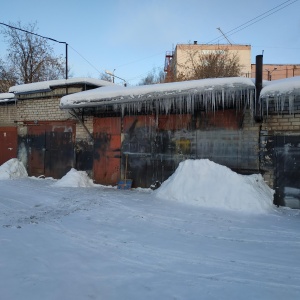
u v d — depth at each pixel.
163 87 7.16
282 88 6.04
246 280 3.19
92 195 7.64
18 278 3.11
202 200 6.58
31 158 11.11
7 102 11.62
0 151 11.84
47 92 10.63
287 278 3.25
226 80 6.53
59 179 10.28
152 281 3.14
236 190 6.36
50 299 2.73
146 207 6.38
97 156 9.50
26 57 23.77
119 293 2.88
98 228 4.95
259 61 6.43
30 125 11.12
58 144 10.45
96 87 10.34
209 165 6.96
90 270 3.37
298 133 6.57
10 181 9.99
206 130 7.66
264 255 3.89
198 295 2.87
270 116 6.84
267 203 6.26
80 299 2.76
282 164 6.72
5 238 4.32
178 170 7.40
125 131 8.95
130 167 8.84
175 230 4.91
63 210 6.14
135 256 3.81
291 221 5.47
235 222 5.37
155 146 8.43
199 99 7.08
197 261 3.68
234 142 7.27
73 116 9.94
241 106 7.15
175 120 8.14
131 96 7.55
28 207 6.40
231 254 3.91
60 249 3.98
